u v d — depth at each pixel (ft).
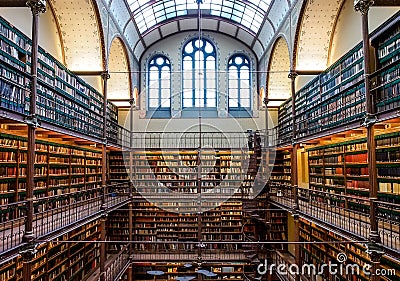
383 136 34.24
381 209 34.27
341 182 44.73
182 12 69.56
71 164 48.75
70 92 45.29
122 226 64.69
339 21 46.78
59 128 33.22
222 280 55.62
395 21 30.60
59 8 45.65
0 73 28.37
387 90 32.07
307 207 45.80
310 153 56.90
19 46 33.24
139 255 60.29
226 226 63.10
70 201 47.85
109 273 46.62
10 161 33.22
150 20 68.13
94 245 56.24
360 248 36.81
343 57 40.96
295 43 48.88
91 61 49.96
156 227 64.23
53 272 41.24
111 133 61.62
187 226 63.98
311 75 54.19
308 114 52.24
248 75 76.02
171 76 74.28
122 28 59.88
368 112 28.14
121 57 64.08
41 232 28.25
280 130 65.21
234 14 68.90
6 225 31.50
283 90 67.15
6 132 33.27
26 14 38.60
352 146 41.65
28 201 26.03
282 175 66.85
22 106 31.45
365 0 28.22
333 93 43.60
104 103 48.78
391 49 32.01
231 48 76.54
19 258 33.32
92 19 46.73
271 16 60.03
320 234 48.78
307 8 45.50
